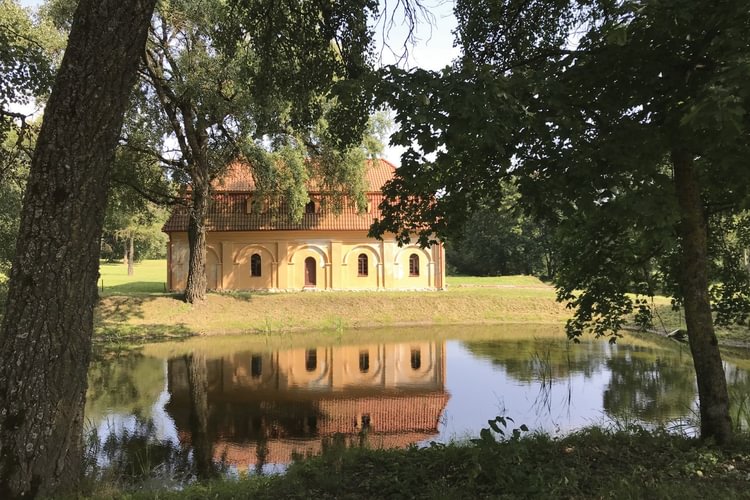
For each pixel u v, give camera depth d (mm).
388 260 34125
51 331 5105
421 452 6457
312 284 33812
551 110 5230
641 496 4629
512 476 5027
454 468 5574
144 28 5297
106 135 5246
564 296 8289
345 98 4965
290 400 13398
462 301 29922
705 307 6141
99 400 13344
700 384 6238
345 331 25953
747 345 19609
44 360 5074
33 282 5070
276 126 20797
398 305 29078
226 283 33000
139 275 57406
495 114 4500
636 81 5285
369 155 27484
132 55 5262
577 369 16500
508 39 7863
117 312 25125
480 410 12031
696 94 4531
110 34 5090
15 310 5078
